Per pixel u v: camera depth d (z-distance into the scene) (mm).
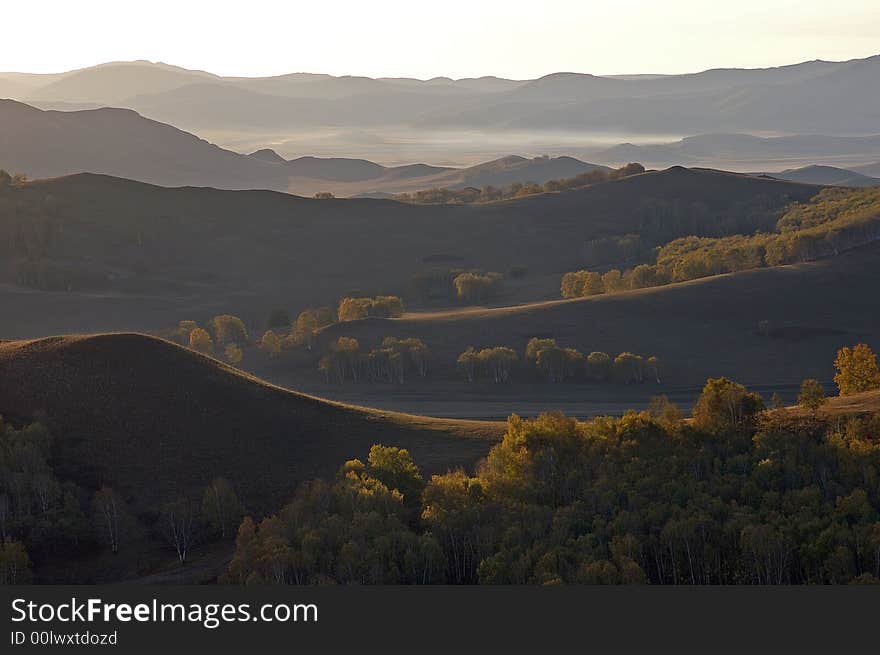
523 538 84562
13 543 90625
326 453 120375
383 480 101562
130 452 114625
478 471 109000
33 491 102375
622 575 76750
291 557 80562
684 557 82250
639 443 105562
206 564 92375
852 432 101375
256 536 88375
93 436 116000
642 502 89625
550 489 96125
